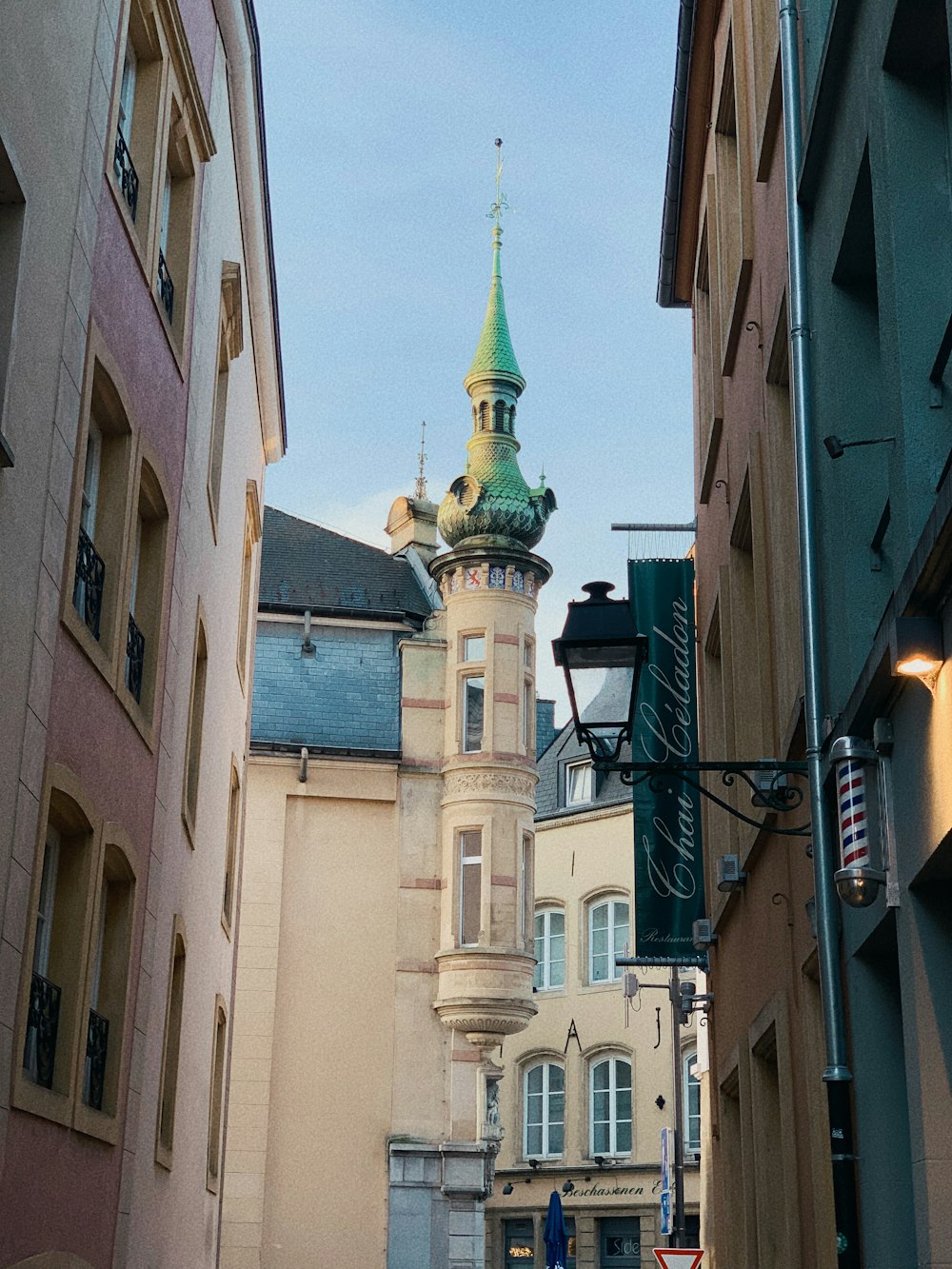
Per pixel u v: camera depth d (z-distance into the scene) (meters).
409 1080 31.39
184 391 15.27
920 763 6.93
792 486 11.74
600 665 9.58
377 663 34.34
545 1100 46.31
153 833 14.23
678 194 18.92
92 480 12.50
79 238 10.73
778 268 11.42
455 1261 30.48
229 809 24.23
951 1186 6.92
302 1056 31.30
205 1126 20.22
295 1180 30.62
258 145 20.22
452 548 34.00
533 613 34.22
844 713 8.17
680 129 17.95
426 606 35.78
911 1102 7.26
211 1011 20.73
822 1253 9.81
